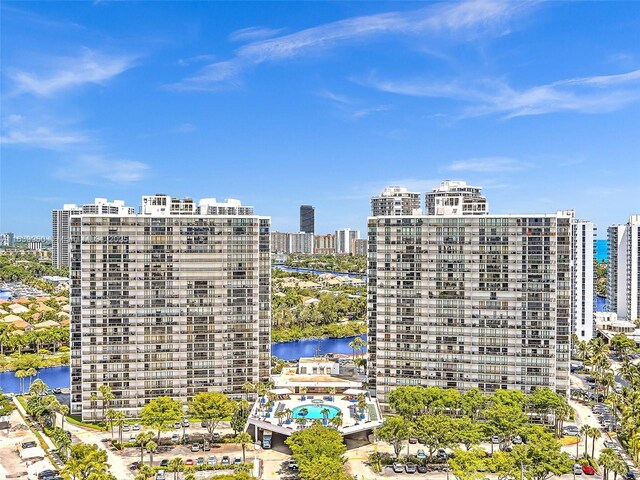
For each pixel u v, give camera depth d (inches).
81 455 6722.4
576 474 7165.4
